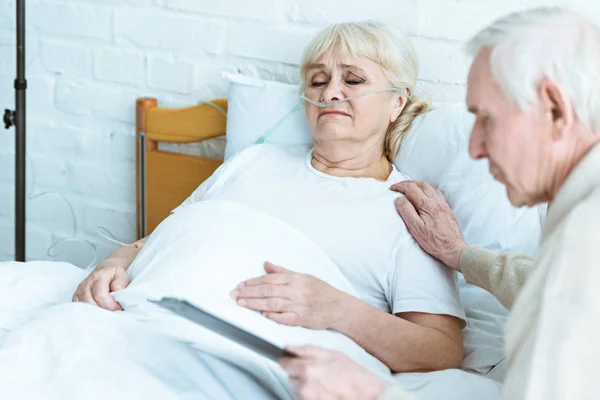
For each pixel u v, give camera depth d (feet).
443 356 4.49
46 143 7.59
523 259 4.21
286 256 4.57
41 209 7.81
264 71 6.54
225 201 4.85
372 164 5.46
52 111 7.47
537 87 2.91
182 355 3.87
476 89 3.10
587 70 2.84
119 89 7.13
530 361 2.65
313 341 4.10
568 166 2.99
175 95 6.91
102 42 7.07
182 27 6.72
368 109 5.22
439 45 5.95
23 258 6.83
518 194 3.18
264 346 3.64
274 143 5.94
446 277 4.83
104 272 4.62
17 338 3.86
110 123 7.25
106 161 7.38
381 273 4.91
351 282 4.96
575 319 2.58
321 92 5.33
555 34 2.91
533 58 2.91
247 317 4.04
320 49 5.32
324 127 5.25
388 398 2.90
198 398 3.73
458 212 5.19
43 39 7.30
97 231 7.57
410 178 5.53
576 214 2.73
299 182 5.35
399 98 5.52
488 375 4.53
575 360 2.56
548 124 2.95
